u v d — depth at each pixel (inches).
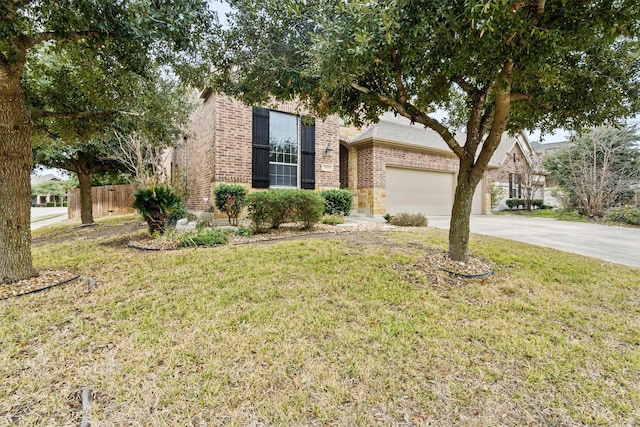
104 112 230.7
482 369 89.3
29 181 155.6
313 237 257.4
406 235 273.1
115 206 583.8
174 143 416.2
